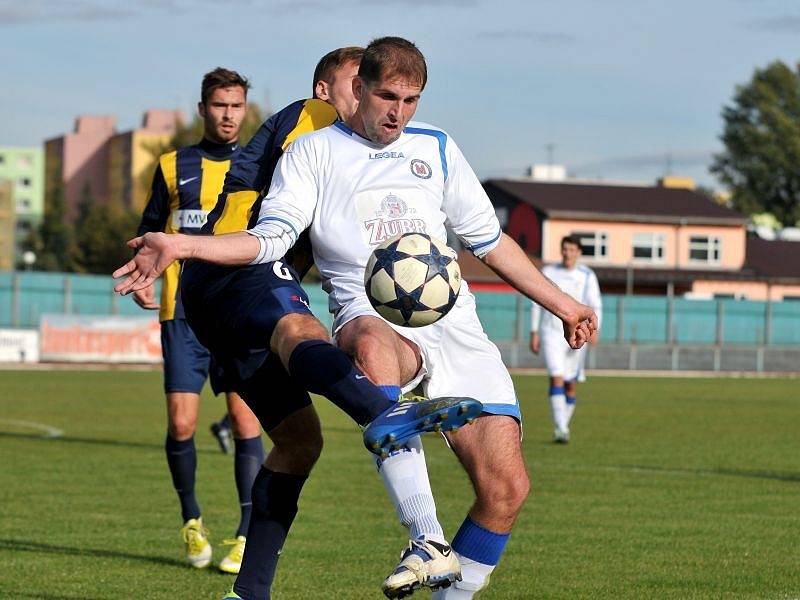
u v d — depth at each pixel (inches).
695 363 4598.9
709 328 5002.5
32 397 2300.7
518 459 483.8
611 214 6412.4
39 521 878.4
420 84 470.9
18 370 3307.1
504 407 490.0
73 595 624.1
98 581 663.8
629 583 654.5
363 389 414.0
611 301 4889.3
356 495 1025.5
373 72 466.9
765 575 680.4
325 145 490.0
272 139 530.9
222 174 784.3
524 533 825.5
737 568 700.0
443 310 439.8
